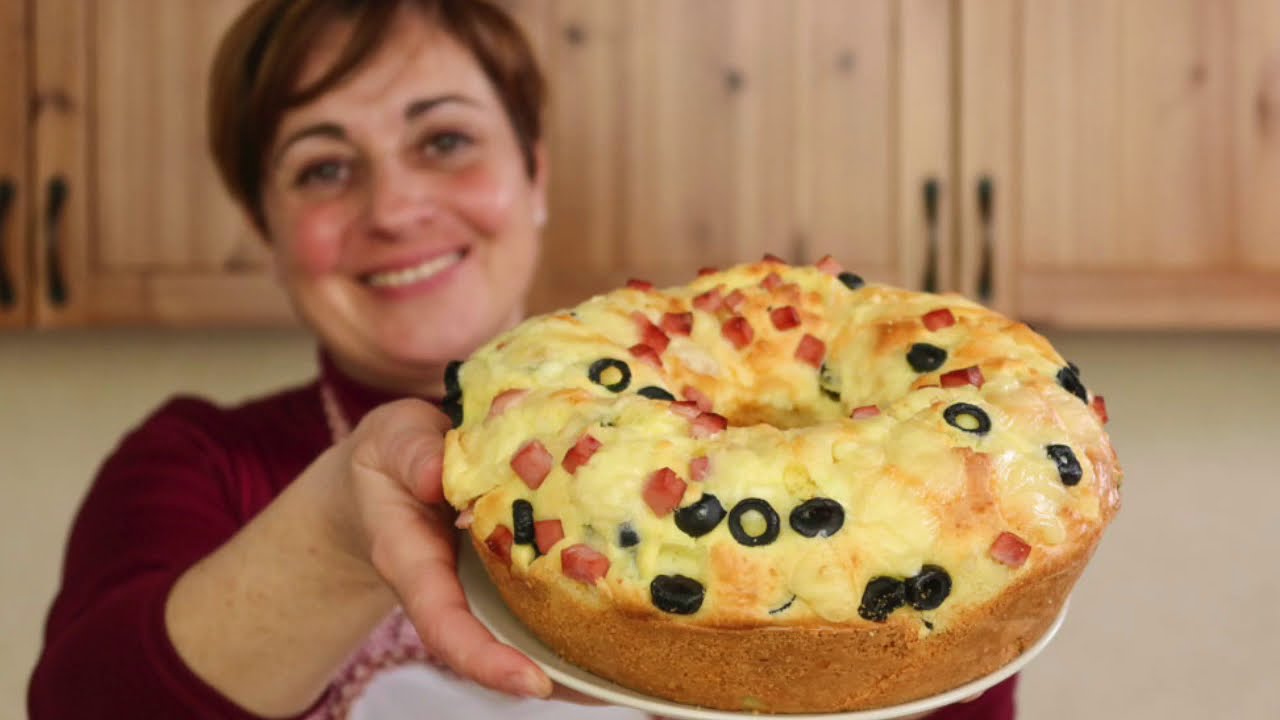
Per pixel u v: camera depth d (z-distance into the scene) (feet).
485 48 4.94
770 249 5.91
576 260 5.94
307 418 5.32
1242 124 5.91
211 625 3.19
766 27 5.84
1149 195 5.93
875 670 2.21
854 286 3.03
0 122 5.94
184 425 5.10
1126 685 7.98
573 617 2.27
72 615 4.00
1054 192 5.91
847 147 5.88
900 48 5.83
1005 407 2.37
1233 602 7.97
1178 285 5.97
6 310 6.00
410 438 2.57
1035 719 8.04
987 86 5.84
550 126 5.86
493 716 4.48
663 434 2.31
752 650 2.18
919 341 2.67
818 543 2.14
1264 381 7.85
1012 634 2.31
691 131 5.88
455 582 2.39
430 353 5.07
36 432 7.73
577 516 2.25
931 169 5.88
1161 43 5.87
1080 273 5.94
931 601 2.14
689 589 2.14
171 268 6.06
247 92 4.88
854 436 2.27
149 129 6.00
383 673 4.45
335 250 4.88
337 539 2.93
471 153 4.97
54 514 7.75
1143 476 7.92
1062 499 2.27
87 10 5.94
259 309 6.06
